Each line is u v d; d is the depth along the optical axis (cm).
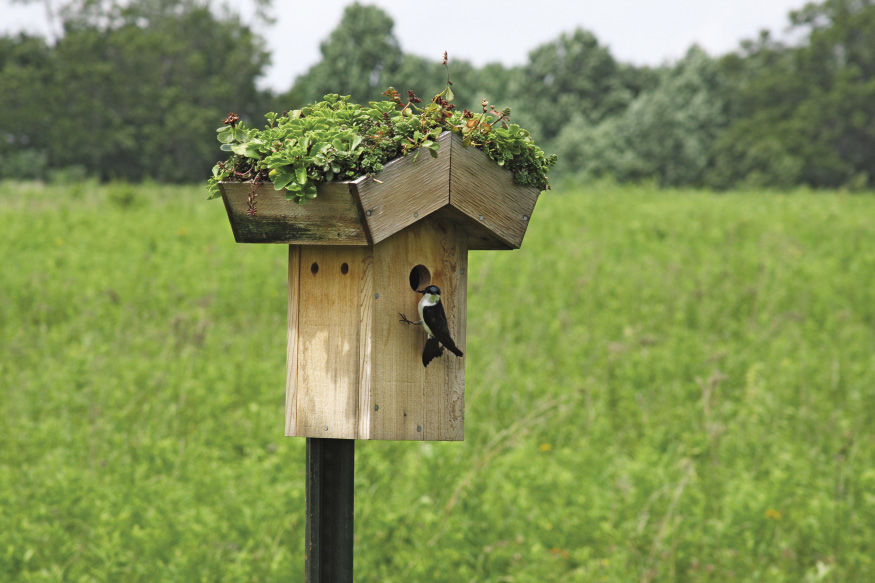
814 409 1038
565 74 10450
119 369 1141
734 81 11050
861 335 1402
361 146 502
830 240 2138
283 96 9281
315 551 518
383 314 529
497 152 553
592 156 9006
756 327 1390
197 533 676
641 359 1176
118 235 2039
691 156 9669
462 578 670
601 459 885
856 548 721
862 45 10481
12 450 891
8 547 661
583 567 677
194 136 8419
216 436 957
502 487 810
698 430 971
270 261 1809
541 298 1556
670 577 676
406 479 827
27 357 1209
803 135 9881
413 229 545
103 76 8494
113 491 767
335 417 528
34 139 8644
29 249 1877
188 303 1520
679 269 1702
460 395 573
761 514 736
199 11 9075
